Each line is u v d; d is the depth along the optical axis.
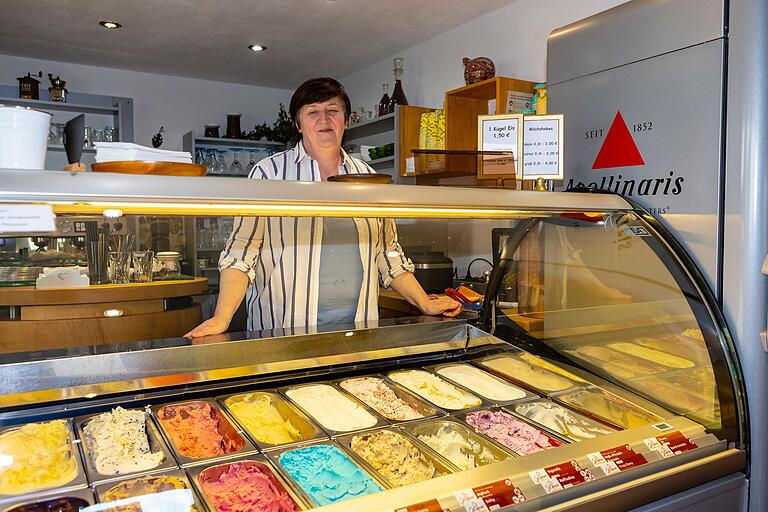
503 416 1.43
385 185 1.22
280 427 1.33
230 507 1.00
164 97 5.65
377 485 1.10
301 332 1.58
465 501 0.97
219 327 1.55
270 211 1.24
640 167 1.57
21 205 0.93
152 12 3.89
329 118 2.01
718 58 1.38
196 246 1.51
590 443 1.19
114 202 0.98
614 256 1.53
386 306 1.95
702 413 1.35
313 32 4.35
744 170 1.34
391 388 1.55
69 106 5.01
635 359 1.48
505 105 3.41
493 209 1.37
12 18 4.00
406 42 4.62
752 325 1.33
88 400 1.28
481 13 3.97
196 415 1.32
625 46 1.60
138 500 0.96
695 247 1.43
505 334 1.72
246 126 6.10
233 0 3.69
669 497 1.21
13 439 1.11
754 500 1.34
